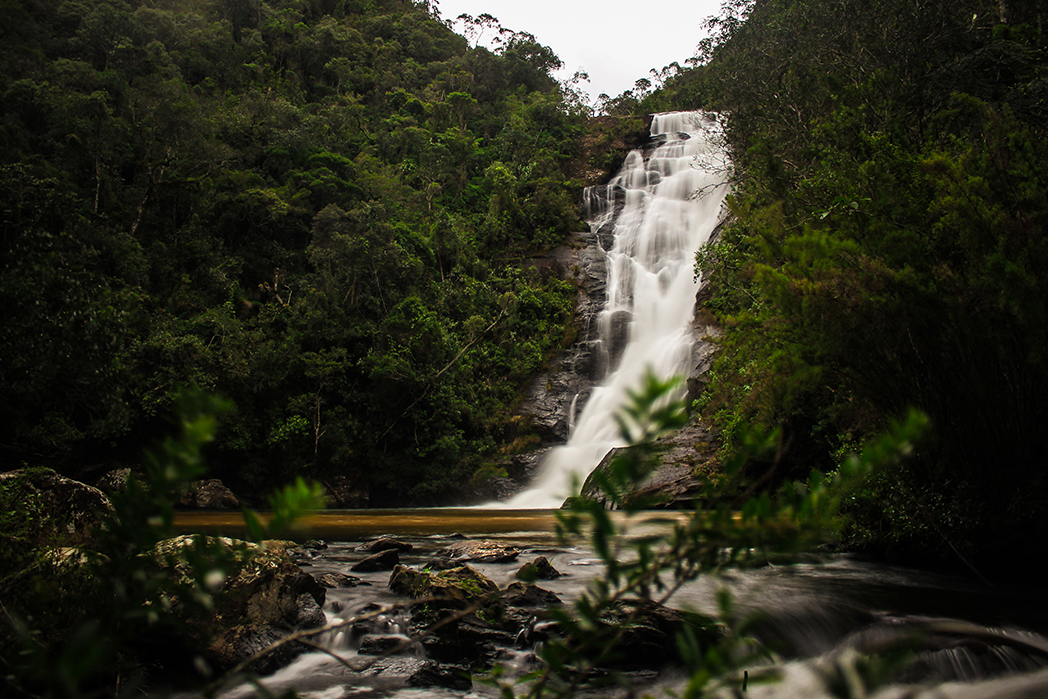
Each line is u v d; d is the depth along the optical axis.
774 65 22.47
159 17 55.50
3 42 45.81
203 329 31.30
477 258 42.97
